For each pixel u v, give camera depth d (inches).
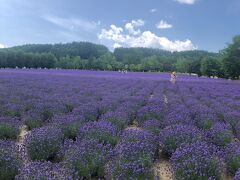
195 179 224.7
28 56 3208.7
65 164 240.2
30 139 287.9
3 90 729.6
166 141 312.2
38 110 467.2
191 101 683.4
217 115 527.8
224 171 257.0
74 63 3440.0
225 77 2481.5
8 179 224.8
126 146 263.6
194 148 262.4
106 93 791.1
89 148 262.2
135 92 879.1
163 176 259.4
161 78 1844.2
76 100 593.3
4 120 383.9
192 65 3191.4
